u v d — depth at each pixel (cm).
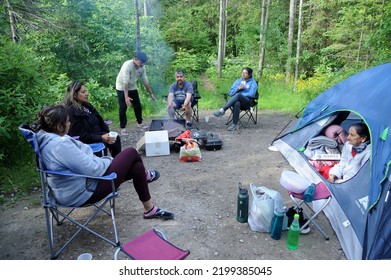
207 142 468
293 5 1086
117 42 973
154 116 681
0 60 405
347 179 290
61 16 843
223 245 253
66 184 227
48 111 230
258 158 438
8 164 400
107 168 244
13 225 283
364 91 338
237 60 1396
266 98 869
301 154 396
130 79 540
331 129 397
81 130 328
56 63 861
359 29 960
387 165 232
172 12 1622
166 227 277
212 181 368
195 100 612
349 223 255
